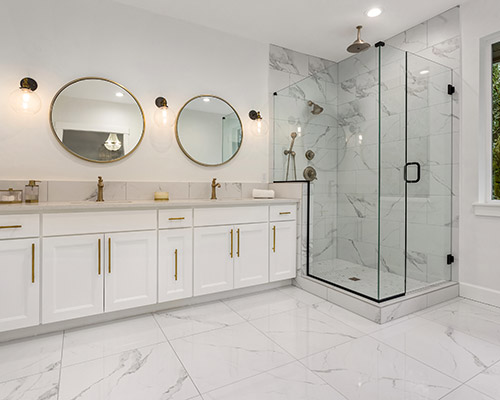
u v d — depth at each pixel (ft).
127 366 5.21
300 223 9.49
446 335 6.34
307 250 9.46
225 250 8.21
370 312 7.09
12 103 7.30
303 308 7.81
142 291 7.13
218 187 9.90
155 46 8.98
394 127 7.84
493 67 8.43
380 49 7.68
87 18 8.09
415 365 5.23
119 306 6.86
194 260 7.77
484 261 8.27
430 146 8.54
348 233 8.49
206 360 5.40
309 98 9.69
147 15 8.87
